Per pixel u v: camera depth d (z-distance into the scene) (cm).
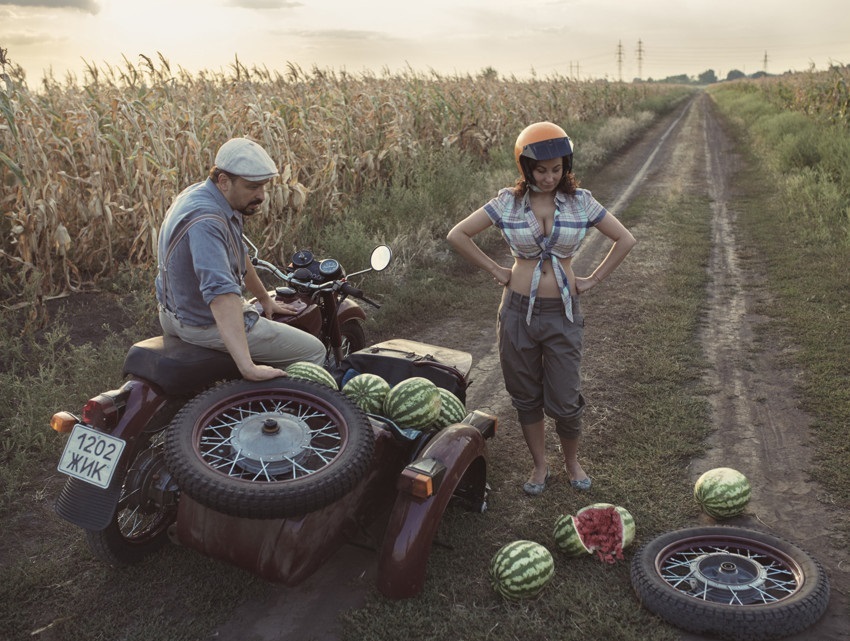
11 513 436
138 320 736
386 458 361
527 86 2662
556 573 374
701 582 344
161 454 367
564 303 406
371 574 374
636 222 1320
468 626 335
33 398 544
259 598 358
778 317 784
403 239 1016
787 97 3244
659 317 796
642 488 456
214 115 1022
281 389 339
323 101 1369
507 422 562
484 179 1455
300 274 489
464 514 427
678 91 8644
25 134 786
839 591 354
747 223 1273
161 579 372
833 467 473
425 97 1669
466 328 793
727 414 564
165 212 861
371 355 459
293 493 285
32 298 685
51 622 342
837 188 1399
